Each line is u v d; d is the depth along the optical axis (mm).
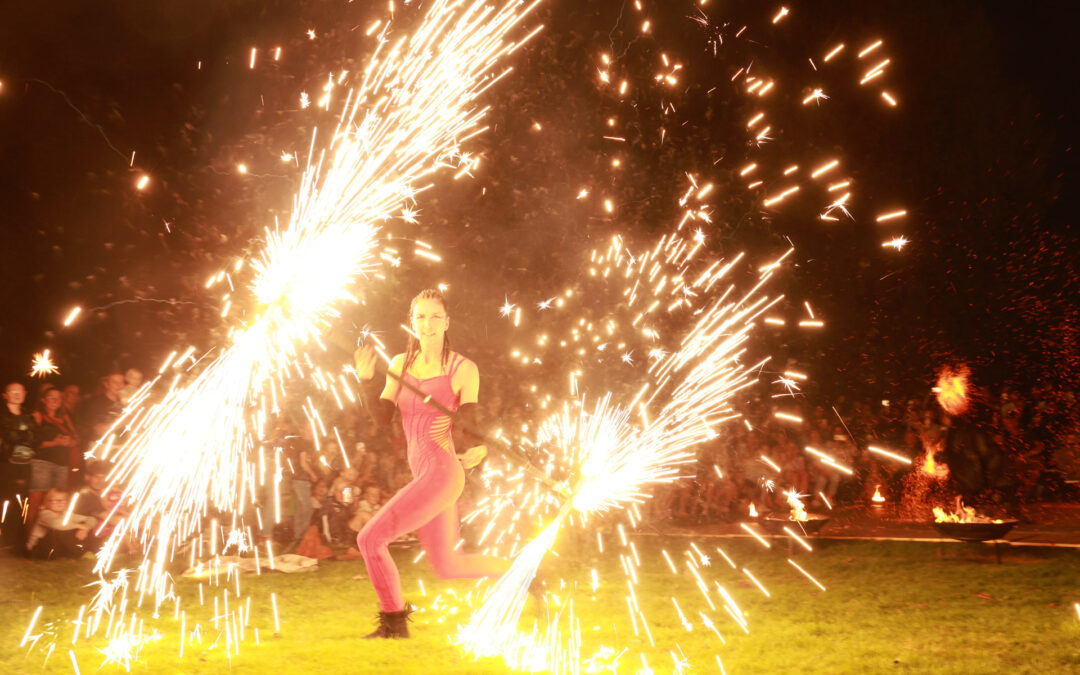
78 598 7734
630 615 7020
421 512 5621
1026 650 5789
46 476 10164
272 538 10477
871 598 7672
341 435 11492
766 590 8102
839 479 15656
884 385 18156
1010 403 15938
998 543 9219
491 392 13625
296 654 5703
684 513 13664
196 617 6992
